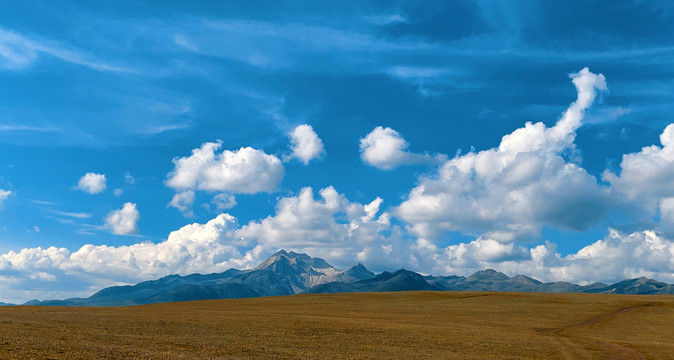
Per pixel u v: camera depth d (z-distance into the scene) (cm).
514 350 6712
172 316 9831
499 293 18225
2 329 5984
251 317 10138
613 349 7081
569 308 13612
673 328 10212
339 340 7075
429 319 11206
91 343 5266
